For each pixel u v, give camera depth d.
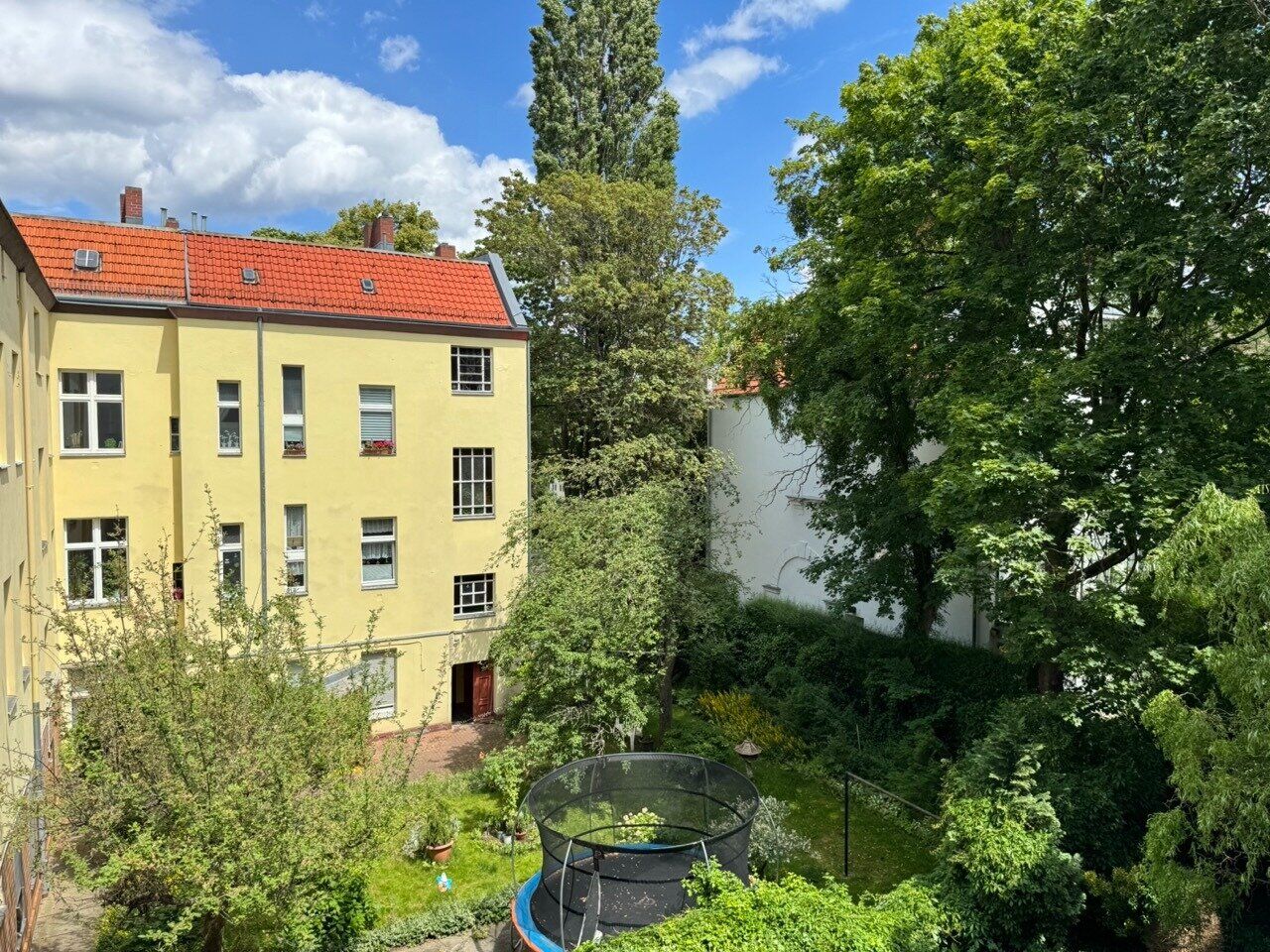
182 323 16.95
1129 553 12.52
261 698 9.44
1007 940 10.38
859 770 17.02
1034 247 12.88
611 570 16.20
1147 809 12.32
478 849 14.09
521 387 21.14
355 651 19.02
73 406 16.50
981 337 14.15
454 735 19.86
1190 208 11.39
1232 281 11.60
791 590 25.45
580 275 25.86
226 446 17.67
